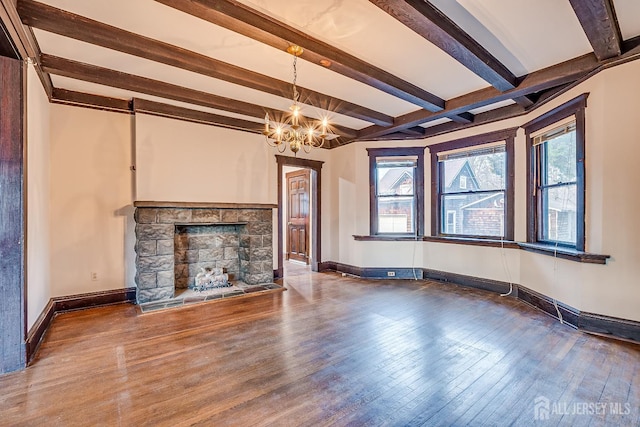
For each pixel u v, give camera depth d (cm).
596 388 205
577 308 306
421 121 441
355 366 236
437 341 279
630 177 270
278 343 277
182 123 415
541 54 282
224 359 247
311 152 590
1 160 226
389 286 482
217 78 306
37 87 284
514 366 234
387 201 555
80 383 213
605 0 204
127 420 176
